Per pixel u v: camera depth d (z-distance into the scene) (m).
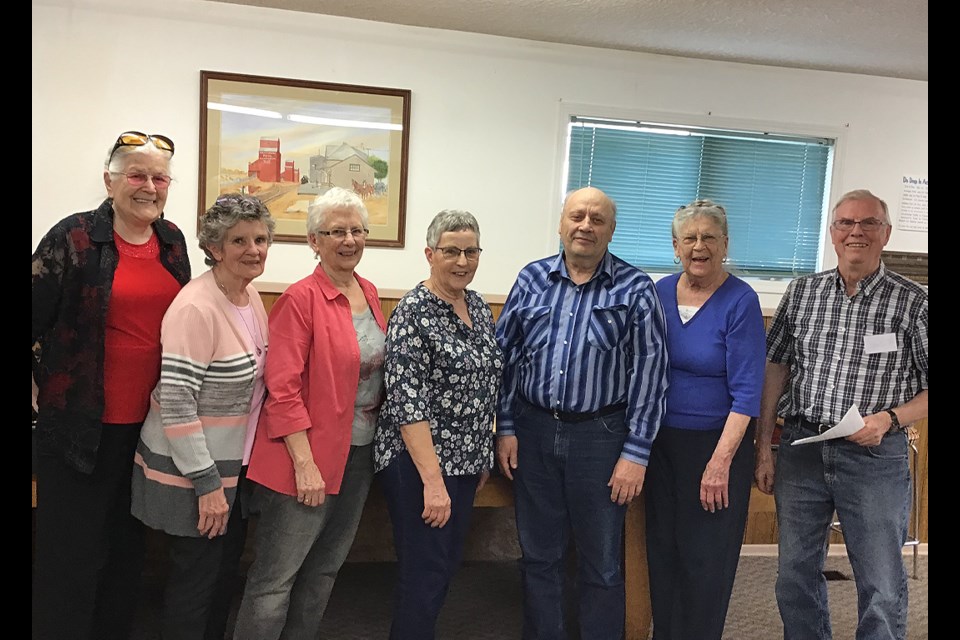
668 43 3.36
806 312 2.03
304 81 3.21
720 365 1.97
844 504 1.94
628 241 3.71
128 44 3.06
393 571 2.78
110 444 1.68
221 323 1.66
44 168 3.05
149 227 1.74
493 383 1.91
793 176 3.81
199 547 1.69
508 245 3.53
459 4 2.94
